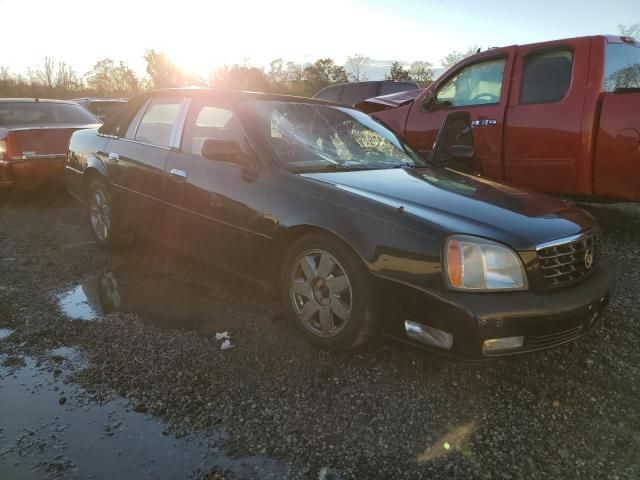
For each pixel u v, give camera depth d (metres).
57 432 2.48
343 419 2.58
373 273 2.83
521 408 2.70
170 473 2.22
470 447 2.40
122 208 4.75
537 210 3.10
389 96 7.77
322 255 3.09
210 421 2.56
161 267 4.70
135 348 3.24
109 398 2.74
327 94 13.64
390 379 2.93
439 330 2.65
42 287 4.21
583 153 5.12
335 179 3.35
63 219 6.46
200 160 3.93
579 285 2.87
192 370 3.00
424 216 2.83
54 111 7.72
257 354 3.18
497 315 2.53
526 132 5.49
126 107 5.05
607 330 3.54
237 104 3.89
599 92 5.08
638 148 4.79
